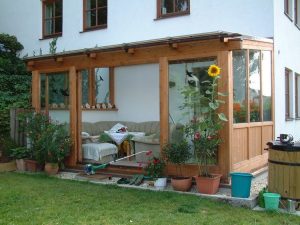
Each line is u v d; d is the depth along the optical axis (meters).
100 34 12.20
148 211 5.44
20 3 14.69
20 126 9.70
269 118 8.80
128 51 7.59
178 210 5.49
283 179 5.75
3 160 9.26
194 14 10.03
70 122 8.65
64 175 8.29
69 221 4.96
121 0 11.62
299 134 12.54
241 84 7.30
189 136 6.82
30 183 7.44
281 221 5.06
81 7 12.77
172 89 7.22
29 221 4.96
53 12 13.80
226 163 6.57
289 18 10.65
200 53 6.85
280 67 9.59
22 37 14.63
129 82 11.87
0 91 12.50
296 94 12.40
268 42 8.55
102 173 8.17
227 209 5.61
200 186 6.40
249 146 7.52
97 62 8.18
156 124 10.98
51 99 9.07
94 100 11.94
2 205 5.77
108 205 5.76
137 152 8.93
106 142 9.62
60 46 13.30
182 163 6.90
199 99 6.81
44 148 8.36
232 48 6.53
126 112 11.96
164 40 7.03
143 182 7.35
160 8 10.89
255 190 6.57
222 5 9.52
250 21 9.09
